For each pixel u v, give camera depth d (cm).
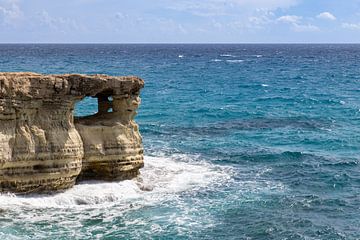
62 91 2834
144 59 19825
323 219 2766
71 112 2925
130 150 3123
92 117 3209
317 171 3697
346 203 3022
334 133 5078
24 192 2789
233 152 4241
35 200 2762
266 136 4925
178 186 3219
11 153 2706
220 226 2617
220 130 5200
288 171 3694
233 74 12638
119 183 3088
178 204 2891
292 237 2522
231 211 2823
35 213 2638
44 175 2802
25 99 2739
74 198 2822
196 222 2653
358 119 5897
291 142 4675
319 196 3128
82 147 2953
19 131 2742
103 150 3048
